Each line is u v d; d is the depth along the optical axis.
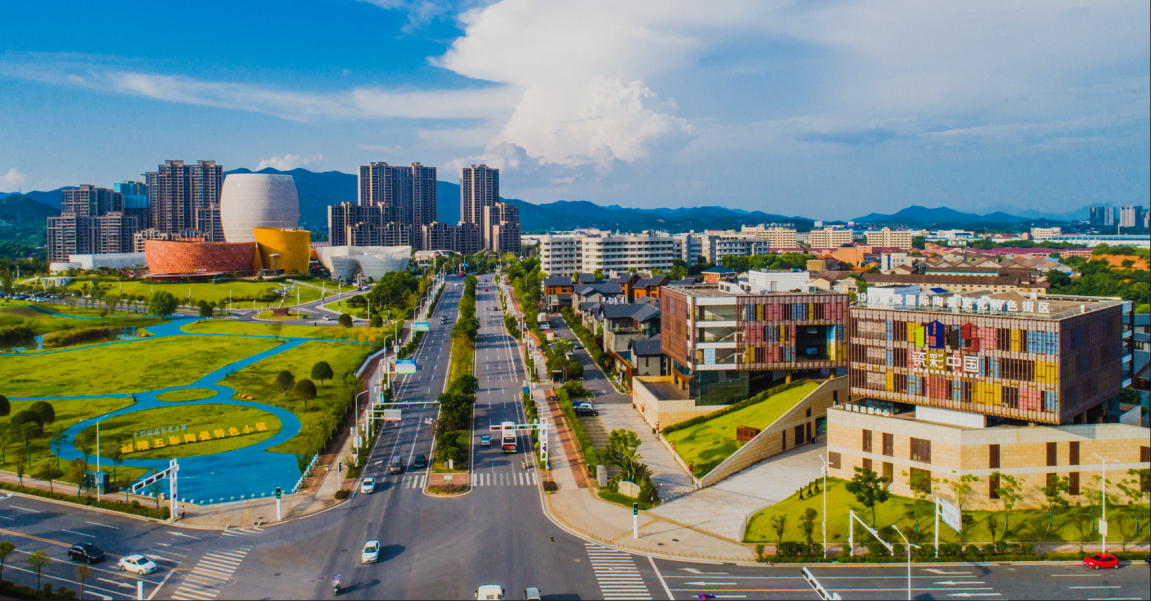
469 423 154.50
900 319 113.06
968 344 106.88
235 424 153.00
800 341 150.88
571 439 143.75
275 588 83.00
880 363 115.44
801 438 135.25
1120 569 85.81
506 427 135.62
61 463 128.62
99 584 84.19
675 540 96.50
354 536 98.19
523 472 125.31
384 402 163.75
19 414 141.38
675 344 160.75
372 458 133.00
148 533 99.69
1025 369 102.25
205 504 110.56
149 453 135.38
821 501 107.31
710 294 151.38
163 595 81.50
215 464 129.50
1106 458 102.12
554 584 83.69
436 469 127.12
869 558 89.69
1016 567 87.25
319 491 116.19
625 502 110.06
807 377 153.25
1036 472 102.50
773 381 155.62
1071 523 96.62
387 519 104.31
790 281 174.12
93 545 95.25
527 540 96.69
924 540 94.12
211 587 83.38
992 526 91.75
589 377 198.38
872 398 118.44
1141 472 100.75
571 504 110.00
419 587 83.00
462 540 96.69
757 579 85.00
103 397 175.38
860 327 117.31
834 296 148.62
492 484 119.31
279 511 104.62
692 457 127.12
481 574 86.31
